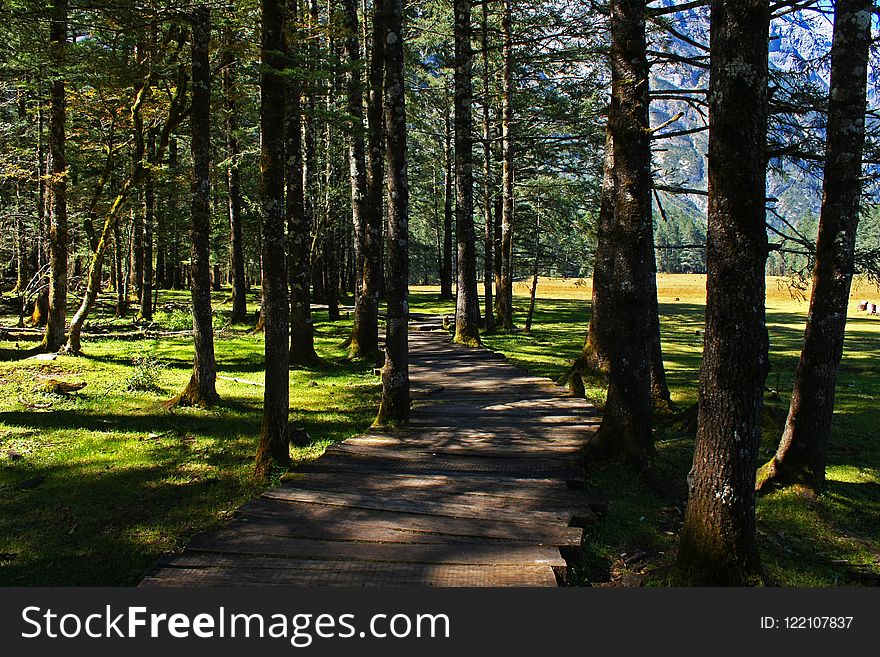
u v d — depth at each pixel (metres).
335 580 4.29
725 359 4.22
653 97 7.17
